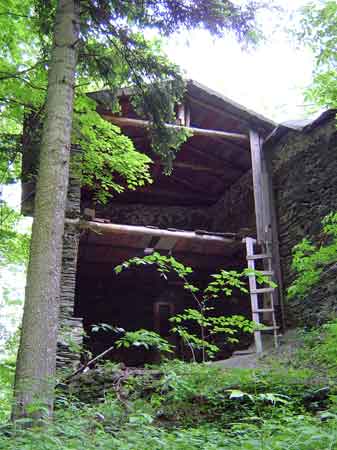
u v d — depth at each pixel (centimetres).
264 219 1023
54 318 423
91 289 1261
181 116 1055
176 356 1161
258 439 304
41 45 628
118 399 511
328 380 517
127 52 605
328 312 817
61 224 452
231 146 1204
